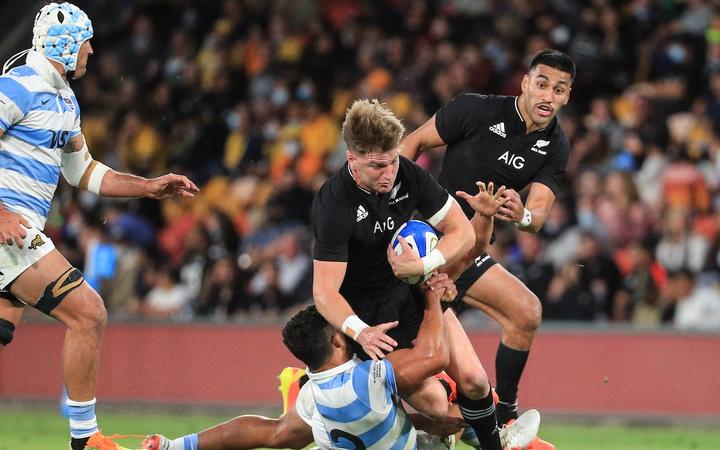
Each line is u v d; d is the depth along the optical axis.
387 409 20.94
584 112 52.19
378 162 19.27
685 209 43.94
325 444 21.95
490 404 22.39
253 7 59.22
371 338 19.16
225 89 56.47
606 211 44.88
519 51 53.44
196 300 46.75
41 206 21.94
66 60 21.84
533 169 24.44
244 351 43.31
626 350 40.62
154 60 59.00
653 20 53.03
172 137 55.78
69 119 22.19
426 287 21.50
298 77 55.47
